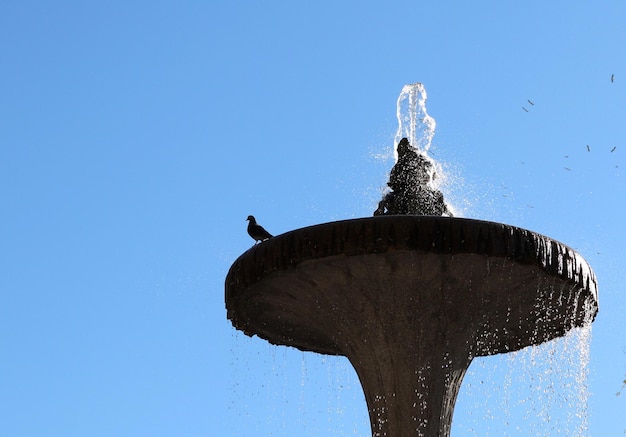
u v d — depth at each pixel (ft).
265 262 39.91
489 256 38.45
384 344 40.75
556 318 43.11
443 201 43.52
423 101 47.21
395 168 44.24
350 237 38.22
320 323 42.52
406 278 39.37
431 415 40.70
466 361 41.93
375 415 41.32
